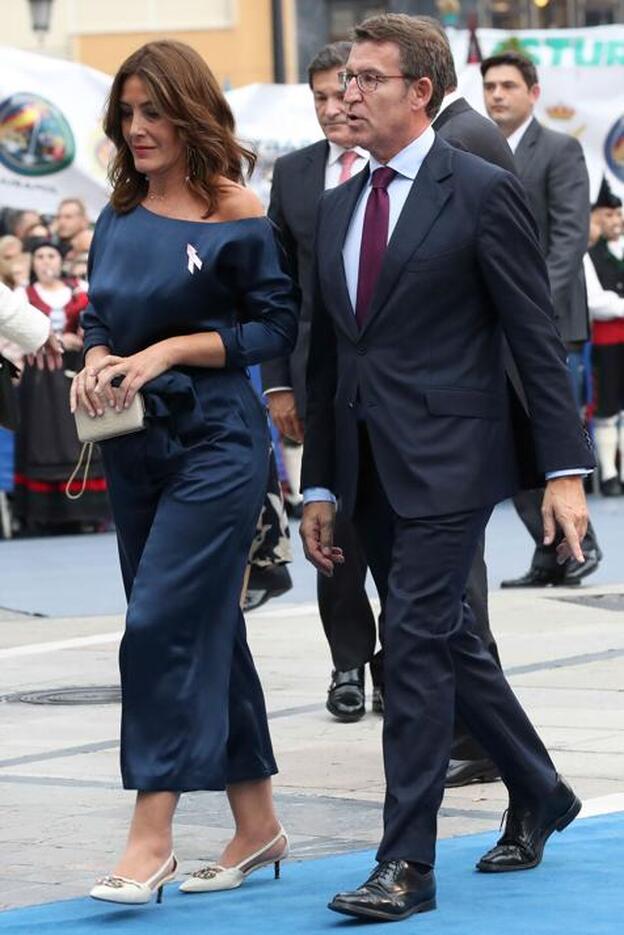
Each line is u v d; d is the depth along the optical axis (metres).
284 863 9.26
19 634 16.97
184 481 8.48
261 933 8.03
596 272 26.06
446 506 8.31
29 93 23.81
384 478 8.44
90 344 8.74
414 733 8.20
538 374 8.39
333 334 8.87
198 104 8.53
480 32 26.56
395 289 8.41
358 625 12.63
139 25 44.41
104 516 24.14
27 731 12.74
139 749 8.39
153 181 8.66
